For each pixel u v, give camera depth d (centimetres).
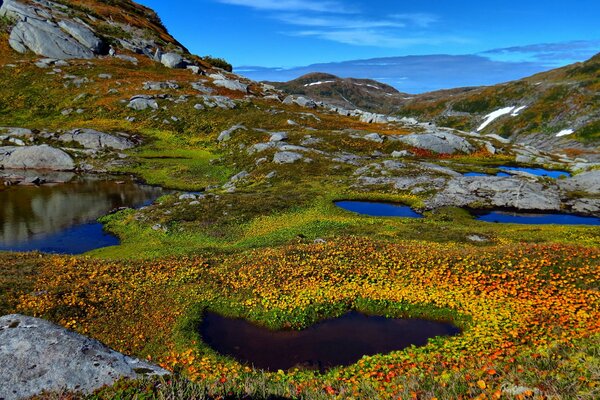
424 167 6028
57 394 789
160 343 1911
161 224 4047
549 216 4466
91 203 5122
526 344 1597
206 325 2102
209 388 838
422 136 7781
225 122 8575
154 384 805
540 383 848
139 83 9738
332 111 11225
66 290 2294
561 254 2392
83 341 934
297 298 2241
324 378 1440
